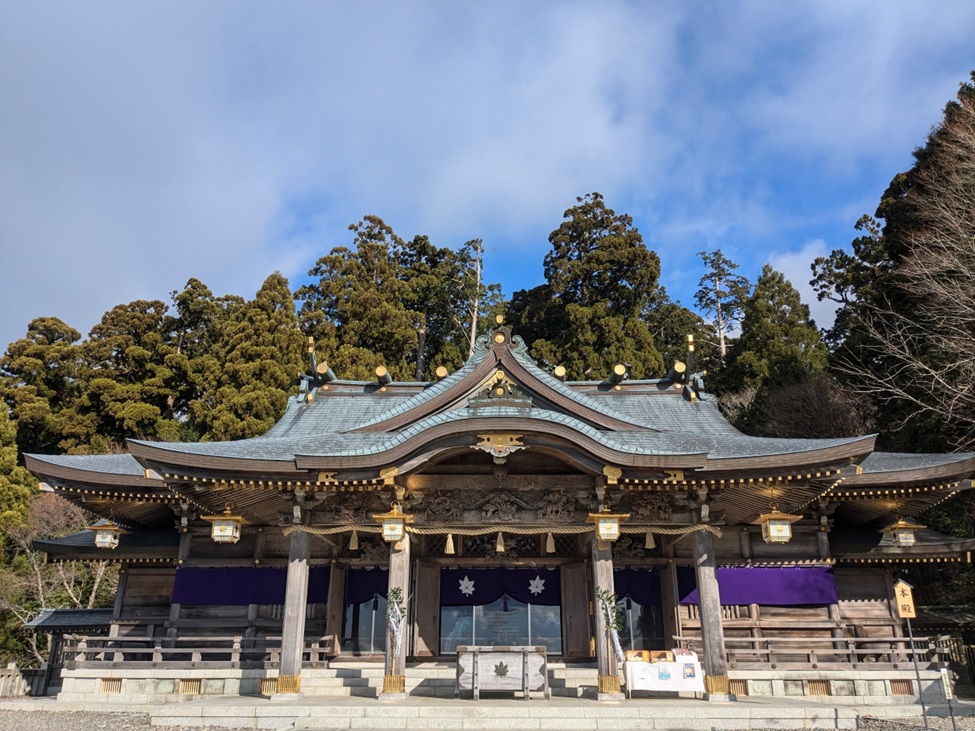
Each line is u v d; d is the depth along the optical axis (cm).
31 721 1515
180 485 1694
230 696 1666
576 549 2022
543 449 1562
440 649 1969
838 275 4334
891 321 3306
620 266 4772
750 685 1764
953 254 2769
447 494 1691
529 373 1798
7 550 3791
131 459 2070
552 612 2005
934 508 2861
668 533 1670
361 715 1329
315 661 1847
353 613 2005
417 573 1975
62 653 2486
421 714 1324
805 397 3822
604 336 4347
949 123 3341
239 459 1541
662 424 2208
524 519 1662
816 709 1357
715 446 1741
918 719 1567
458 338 5919
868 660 1964
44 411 4606
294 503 1645
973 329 2783
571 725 1301
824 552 1992
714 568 1620
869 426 3456
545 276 5091
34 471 1858
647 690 1500
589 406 1798
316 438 1861
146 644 2047
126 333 5075
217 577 2012
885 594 2069
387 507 1681
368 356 4284
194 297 5394
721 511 1697
